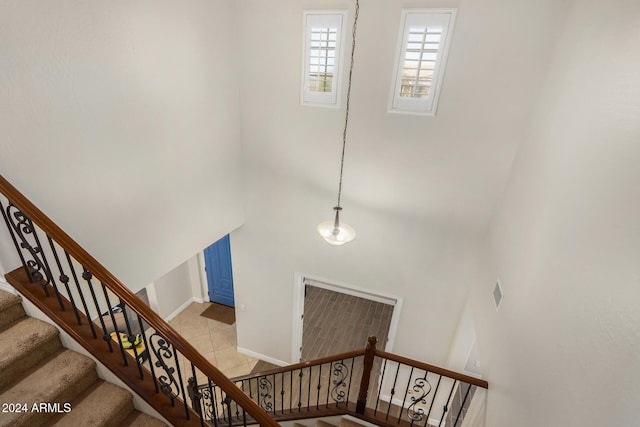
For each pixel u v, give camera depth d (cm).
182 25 291
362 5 311
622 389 112
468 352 395
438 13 293
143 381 208
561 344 159
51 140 215
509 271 253
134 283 301
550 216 199
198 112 330
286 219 430
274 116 381
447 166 340
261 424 173
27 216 175
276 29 344
